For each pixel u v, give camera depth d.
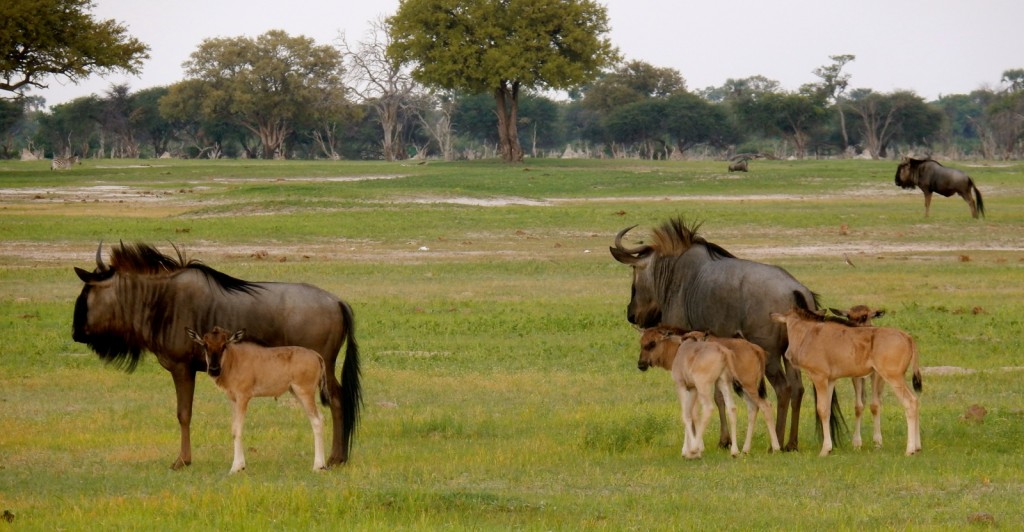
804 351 40.34
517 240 126.62
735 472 36.69
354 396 40.38
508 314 77.50
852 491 33.69
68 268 101.69
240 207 149.38
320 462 37.75
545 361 61.66
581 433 44.06
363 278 97.31
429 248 120.06
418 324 73.12
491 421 47.25
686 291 45.94
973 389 52.47
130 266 39.94
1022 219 142.00
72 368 59.47
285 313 40.22
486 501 31.41
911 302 81.38
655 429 43.50
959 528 28.89
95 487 35.44
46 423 46.78
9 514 30.80
